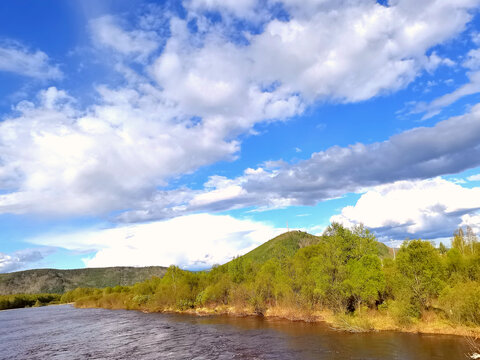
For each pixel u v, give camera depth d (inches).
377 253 1818.4
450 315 1318.9
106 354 1405.0
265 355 1185.4
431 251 1501.0
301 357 1116.5
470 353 972.6
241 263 2999.5
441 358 948.0
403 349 1088.2
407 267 1502.2
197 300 3034.0
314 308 2055.9
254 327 1823.3
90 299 5049.2
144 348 1481.3
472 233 2417.6
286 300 2111.2
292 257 2507.4
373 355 1051.3
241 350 1296.8
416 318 1402.6
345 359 1036.5
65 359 1359.5
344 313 1646.2
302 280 2089.1
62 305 6063.0
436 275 1461.6
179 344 1512.1
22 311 4968.0
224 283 2859.3
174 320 2454.5
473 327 1236.5
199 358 1218.0
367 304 1771.7
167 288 3430.1
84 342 1753.2
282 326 1788.9
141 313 3243.1
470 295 1254.9
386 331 1417.3
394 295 1603.1
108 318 2955.2
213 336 1649.9
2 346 1776.6
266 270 2519.7
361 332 1443.2
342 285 1700.3
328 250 1856.5
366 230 1898.4
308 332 1556.3
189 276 3289.9
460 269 1614.2
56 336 2038.6
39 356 1455.5
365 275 1643.7
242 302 2493.8
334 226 1936.5
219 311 2699.3
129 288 5659.5
